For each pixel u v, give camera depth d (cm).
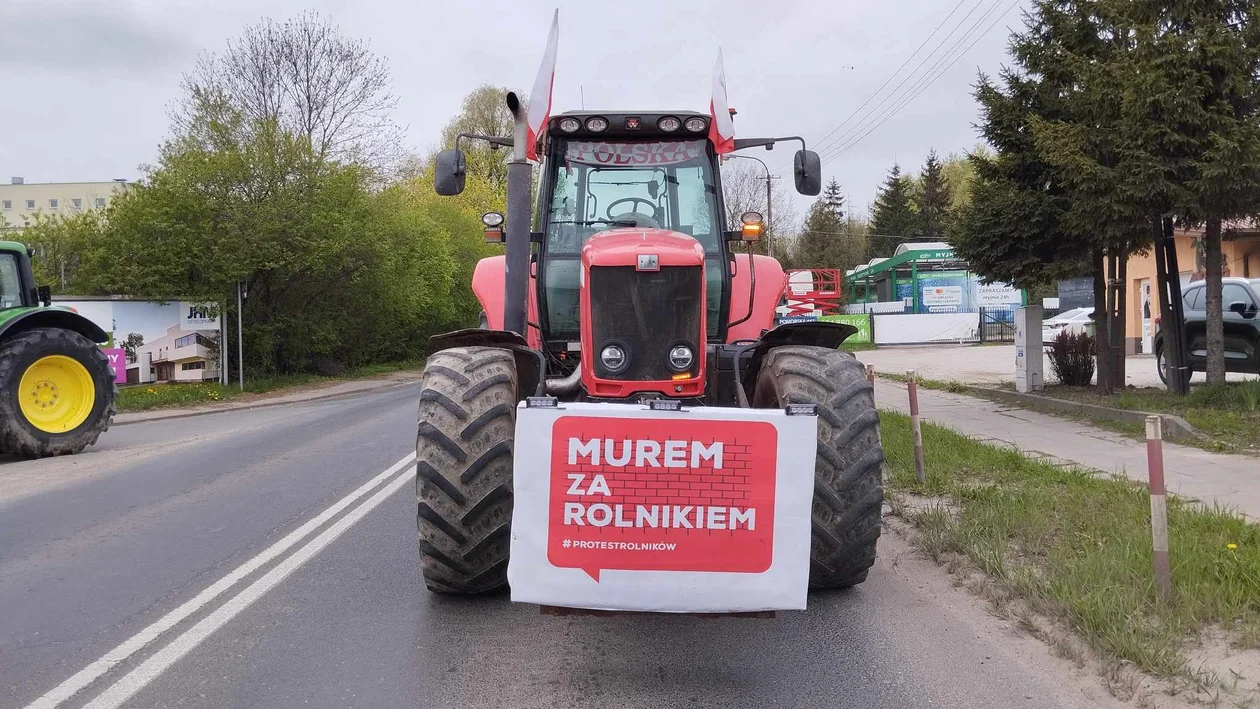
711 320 562
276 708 384
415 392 2155
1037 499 677
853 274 5172
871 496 461
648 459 379
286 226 2083
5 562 620
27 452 1099
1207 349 1126
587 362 464
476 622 486
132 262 1973
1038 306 1469
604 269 459
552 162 576
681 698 390
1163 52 993
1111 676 394
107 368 1187
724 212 573
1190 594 459
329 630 476
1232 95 1006
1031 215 1266
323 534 684
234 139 2252
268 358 2347
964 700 381
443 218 3903
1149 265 2248
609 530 381
